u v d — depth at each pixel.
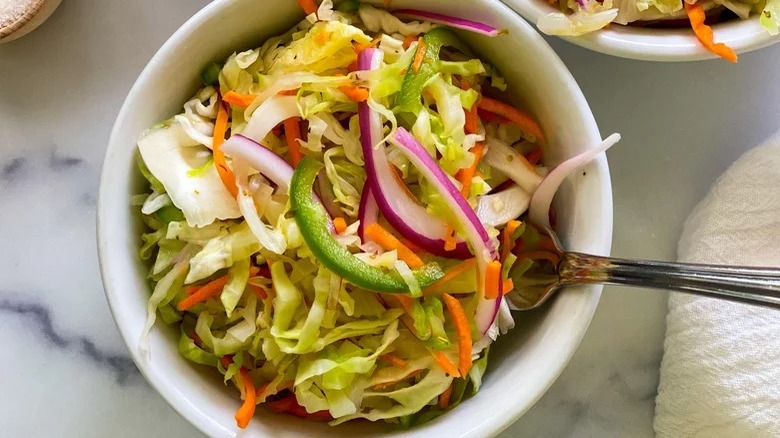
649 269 0.29
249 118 0.29
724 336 0.33
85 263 0.35
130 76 0.35
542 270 0.31
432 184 0.28
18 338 0.35
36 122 0.35
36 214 0.35
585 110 0.29
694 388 0.34
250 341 0.29
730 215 0.34
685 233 0.35
